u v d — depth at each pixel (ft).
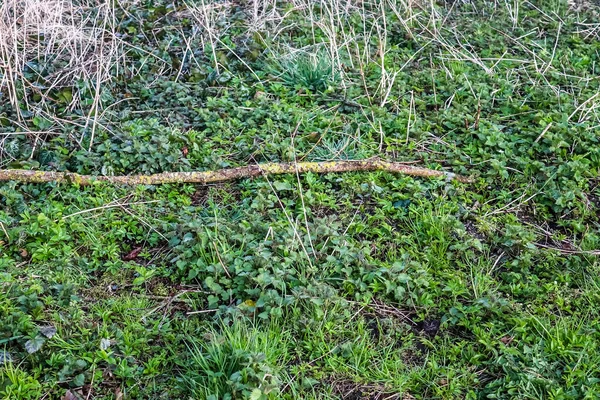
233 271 6.25
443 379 5.51
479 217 7.07
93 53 9.32
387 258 6.65
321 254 6.43
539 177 7.53
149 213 7.09
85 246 6.73
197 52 9.55
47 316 5.95
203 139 8.02
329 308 6.00
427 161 7.82
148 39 9.87
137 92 8.86
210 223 6.78
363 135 8.19
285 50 9.66
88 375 5.48
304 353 5.73
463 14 10.85
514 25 10.46
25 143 7.98
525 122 8.30
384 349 5.78
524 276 6.43
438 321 6.07
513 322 5.93
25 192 7.30
